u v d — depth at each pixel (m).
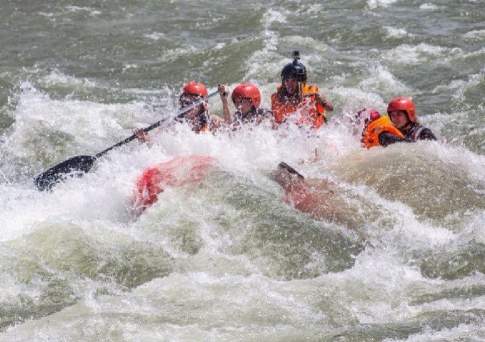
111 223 17.45
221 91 22.22
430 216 17.72
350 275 15.65
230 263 16.16
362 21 35.44
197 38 34.69
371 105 26.69
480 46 31.73
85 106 27.23
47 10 38.06
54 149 23.84
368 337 13.19
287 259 16.27
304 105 22.84
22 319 14.44
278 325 13.84
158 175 18.78
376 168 19.14
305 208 18.02
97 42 34.19
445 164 19.33
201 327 13.77
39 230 16.88
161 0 39.94
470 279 15.45
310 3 38.72
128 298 14.95
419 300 14.68
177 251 16.58
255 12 37.31
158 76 30.73
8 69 30.88
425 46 32.03
